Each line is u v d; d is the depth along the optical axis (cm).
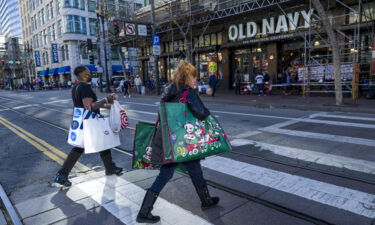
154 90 2645
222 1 1791
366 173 410
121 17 2611
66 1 4472
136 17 2506
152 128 321
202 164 473
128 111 1226
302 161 473
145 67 3009
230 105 1340
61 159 544
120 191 375
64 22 4541
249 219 297
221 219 298
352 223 282
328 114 972
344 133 666
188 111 274
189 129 269
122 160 516
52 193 379
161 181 291
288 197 344
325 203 325
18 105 1745
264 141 616
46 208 336
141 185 393
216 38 2141
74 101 384
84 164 500
